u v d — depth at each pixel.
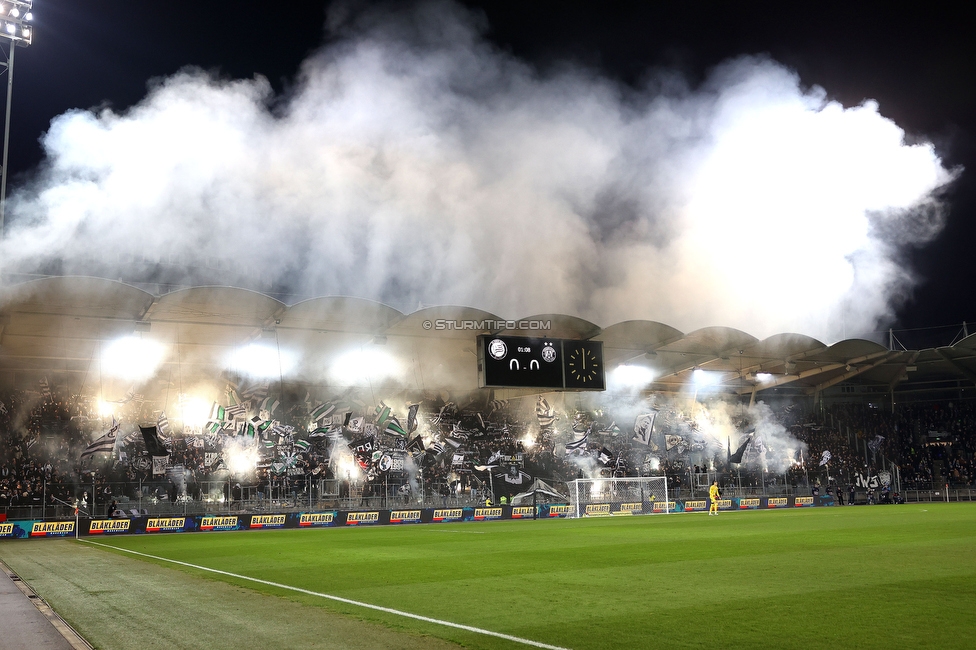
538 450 50.28
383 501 41.25
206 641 8.05
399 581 12.94
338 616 9.43
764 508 47.66
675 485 51.06
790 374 58.59
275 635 8.28
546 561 15.65
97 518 33.53
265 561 17.12
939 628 7.96
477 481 46.59
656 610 9.34
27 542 27.84
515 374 42.41
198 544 23.73
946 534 20.22
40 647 7.84
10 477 37.12
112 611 10.20
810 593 10.34
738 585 11.30
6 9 34.28
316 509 39.47
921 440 61.50
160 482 39.28
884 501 52.56
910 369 57.47
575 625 8.52
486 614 9.39
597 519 35.94
